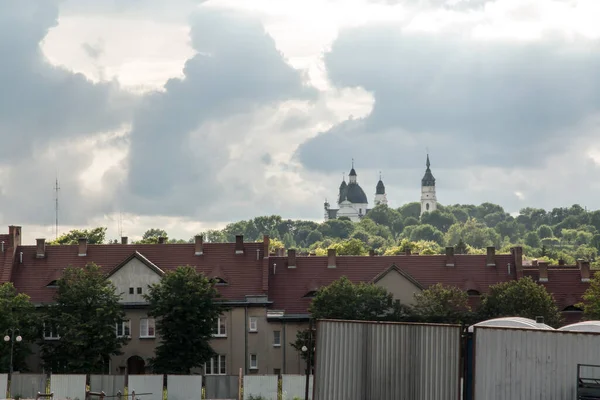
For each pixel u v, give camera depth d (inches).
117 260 6934.1
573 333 3139.8
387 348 3353.8
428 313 6131.9
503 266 6924.2
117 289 6560.0
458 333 3280.0
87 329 5890.8
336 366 3400.6
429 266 6953.7
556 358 3157.0
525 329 3193.9
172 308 5895.7
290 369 6560.0
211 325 5999.0
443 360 3287.4
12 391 5265.8
